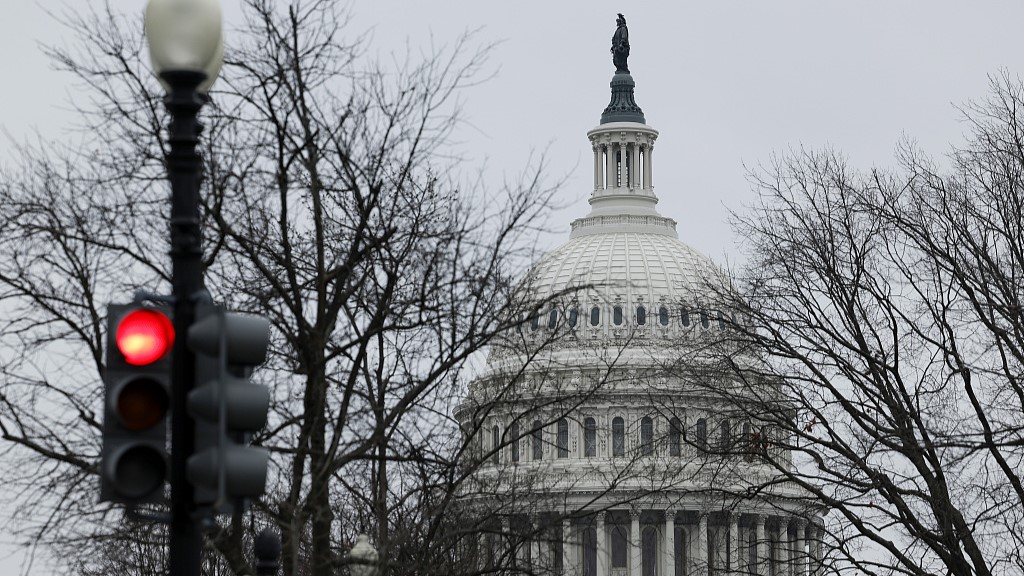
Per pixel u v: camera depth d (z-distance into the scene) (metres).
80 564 43.25
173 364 24.91
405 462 47.03
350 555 44.94
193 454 24.62
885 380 61.44
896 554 60.22
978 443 54.97
